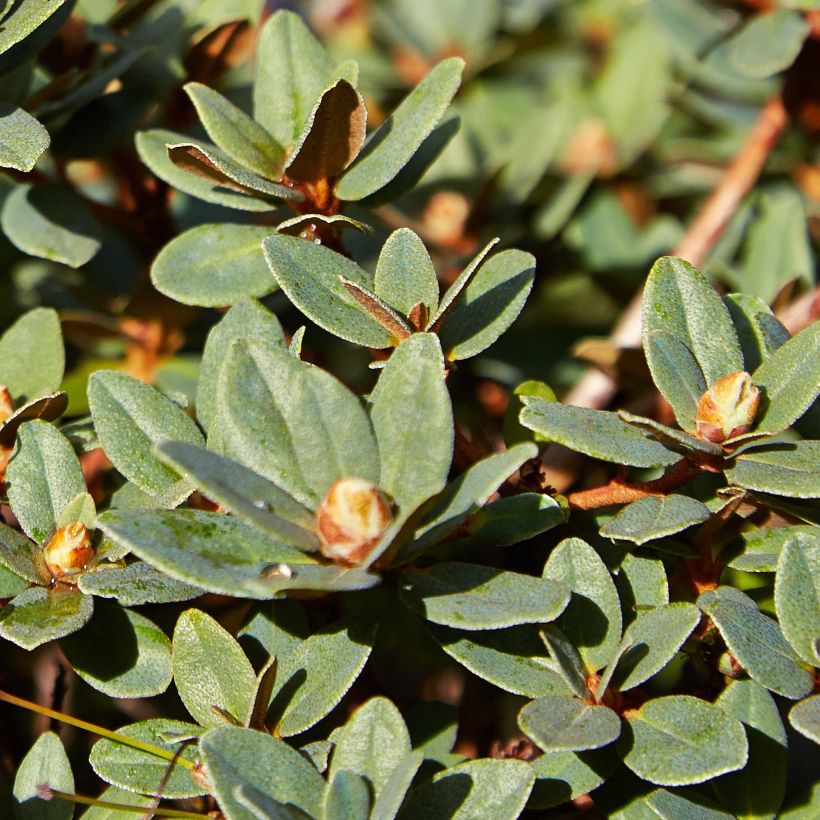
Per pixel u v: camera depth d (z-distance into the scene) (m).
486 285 0.45
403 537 0.42
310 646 0.43
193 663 0.43
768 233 0.53
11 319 0.53
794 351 0.44
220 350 0.45
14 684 0.49
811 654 0.43
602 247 0.55
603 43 0.68
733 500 0.43
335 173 0.46
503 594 0.42
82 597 0.44
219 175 0.46
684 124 0.61
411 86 0.63
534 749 0.45
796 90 0.52
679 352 0.44
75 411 0.50
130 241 0.51
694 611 0.43
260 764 0.42
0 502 0.45
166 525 0.42
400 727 0.42
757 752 0.43
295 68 0.47
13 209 0.49
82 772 0.48
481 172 0.57
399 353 0.43
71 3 0.47
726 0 0.53
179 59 0.51
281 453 0.42
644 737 0.43
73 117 0.49
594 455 0.43
